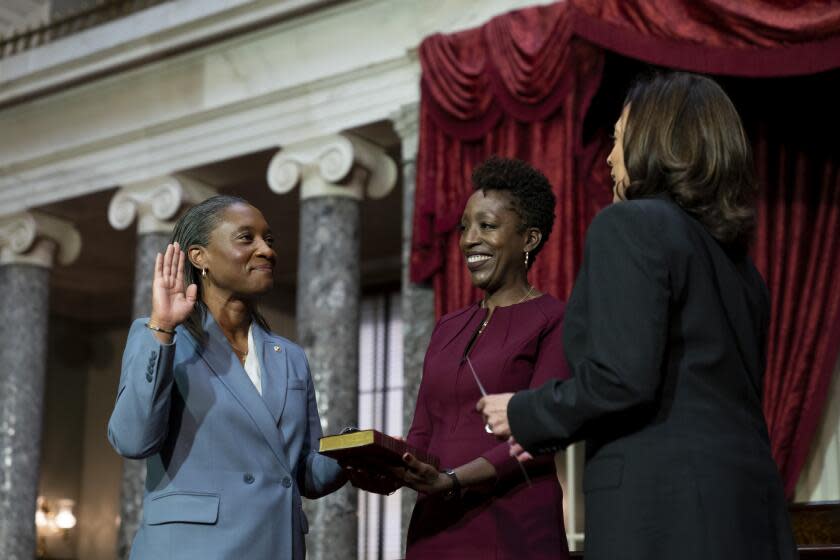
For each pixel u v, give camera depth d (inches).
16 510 660.7
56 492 911.7
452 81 474.0
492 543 160.4
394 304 845.8
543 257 434.0
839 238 401.1
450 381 171.3
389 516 809.5
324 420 526.6
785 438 395.5
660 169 139.6
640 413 128.6
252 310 181.5
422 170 477.1
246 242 174.4
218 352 169.2
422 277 467.8
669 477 125.0
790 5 378.6
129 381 154.9
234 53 589.3
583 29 421.7
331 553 506.6
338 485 178.2
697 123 139.5
